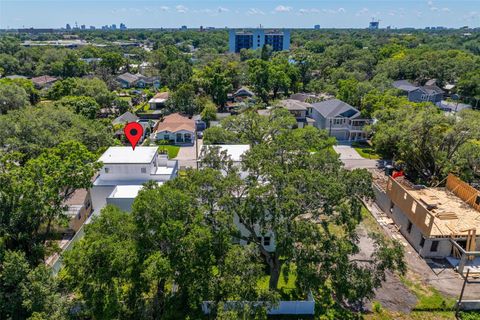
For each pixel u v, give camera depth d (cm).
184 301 1948
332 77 8512
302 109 6119
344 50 10562
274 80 7894
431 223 2433
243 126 3972
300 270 1792
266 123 3900
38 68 10300
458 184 3158
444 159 3500
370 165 4447
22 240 2097
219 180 1925
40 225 2334
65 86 6631
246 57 13200
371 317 2008
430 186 3594
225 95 7306
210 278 1705
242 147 3300
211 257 1689
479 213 2828
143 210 1694
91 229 1697
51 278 1791
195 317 1936
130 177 3078
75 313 1697
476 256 2525
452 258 2538
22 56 11506
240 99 7819
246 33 17800
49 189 2078
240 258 1688
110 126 5200
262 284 2222
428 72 8844
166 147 5241
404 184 3534
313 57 10275
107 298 1602
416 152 3725
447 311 2062
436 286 2262
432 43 15475
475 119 3406
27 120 3516
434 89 7781
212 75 7744
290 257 1827
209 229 1742
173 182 1956
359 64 9244
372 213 3212
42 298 1681
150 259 1583
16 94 4922
